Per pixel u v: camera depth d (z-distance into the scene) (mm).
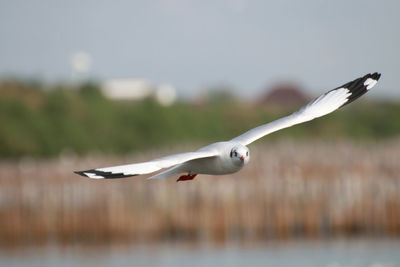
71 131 55938
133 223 33562
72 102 60438
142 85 116375
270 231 33312
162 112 62062
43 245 33188
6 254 30328
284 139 62500
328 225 33781
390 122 71562
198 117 64938
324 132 67438
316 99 9891
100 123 59000
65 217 33875
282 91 125750
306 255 28344
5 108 55875
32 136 54500
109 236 33500
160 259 28188
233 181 34094
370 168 36844
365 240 32219
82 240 33719
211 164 8898
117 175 7812
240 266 26000
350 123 70562
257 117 68188
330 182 34438
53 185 34438
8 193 33938
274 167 36812
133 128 60188
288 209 33406
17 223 33594
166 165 8086
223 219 33156
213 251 30109
